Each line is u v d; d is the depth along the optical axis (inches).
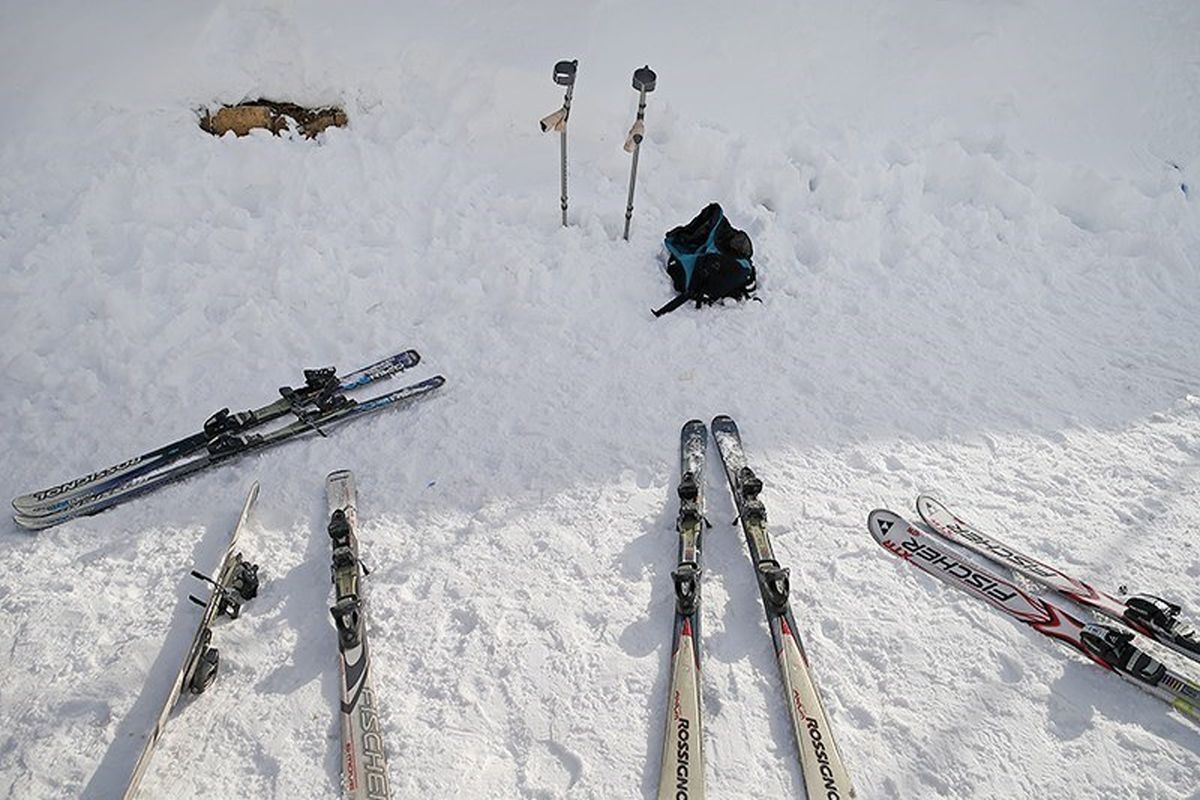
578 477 152.5
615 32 231.5
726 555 138.9
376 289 189.5
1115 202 212.4
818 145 217.6
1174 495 147.9
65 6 221.6
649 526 143.8
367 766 111.2
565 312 186.2
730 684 120.6
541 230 203.9
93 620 130.9
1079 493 148.8
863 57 233.6
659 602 131.8
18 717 118.9
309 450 158.7
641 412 165.5
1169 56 239.5
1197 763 111.1
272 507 148.3
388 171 211.3
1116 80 235.5
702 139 216.4
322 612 131.9
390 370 173.6
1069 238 207.5
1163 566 136.5
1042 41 237.5
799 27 235.3
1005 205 212.8
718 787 109.3
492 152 219.9
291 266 189.3
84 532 144.1
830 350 178.7
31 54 213.8
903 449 157.2
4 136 205.3
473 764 112.7
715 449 157.6
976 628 127.2
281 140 215.2
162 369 172.4
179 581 136.8
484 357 177.6
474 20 234.8
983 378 172.6
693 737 112.7
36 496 149.3
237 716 118.4
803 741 111.6
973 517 145.0
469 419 164.6
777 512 145.5
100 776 112.6
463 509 147.5
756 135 219.9
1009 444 158.1
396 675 123.0
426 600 133.0
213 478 153.7
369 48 226.7
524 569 137.2
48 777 112.6
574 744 114.4
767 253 197.8
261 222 199.6
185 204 201.9
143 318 179.6
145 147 208.5
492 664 124.0
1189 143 227.6
